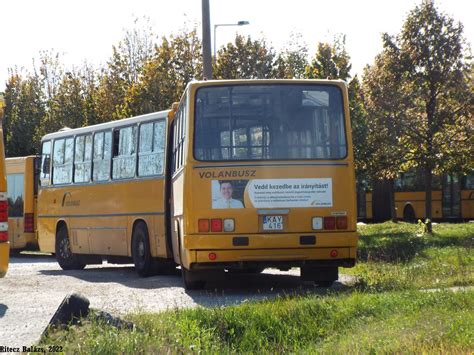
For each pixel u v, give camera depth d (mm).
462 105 32812
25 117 56781
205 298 16203
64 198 26578
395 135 33125
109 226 23875
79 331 10023
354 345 10219
